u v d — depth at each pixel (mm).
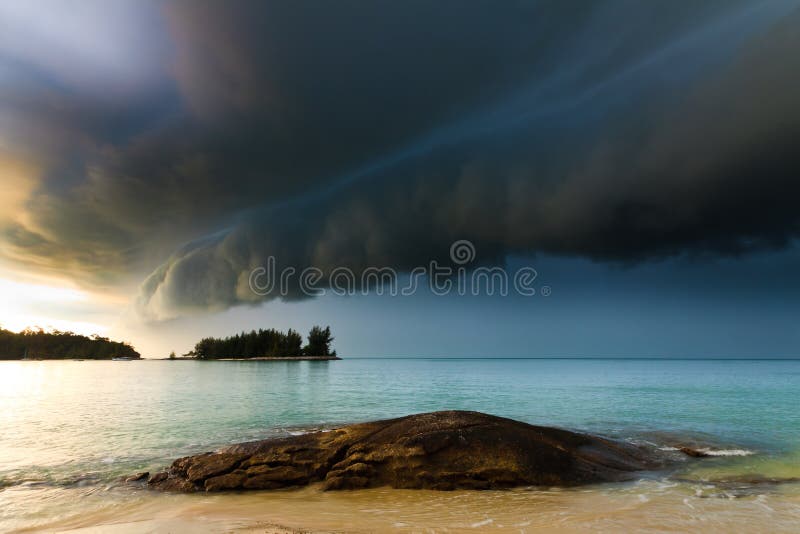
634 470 14281
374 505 11117
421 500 11539
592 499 11375
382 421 16625
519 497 11664
